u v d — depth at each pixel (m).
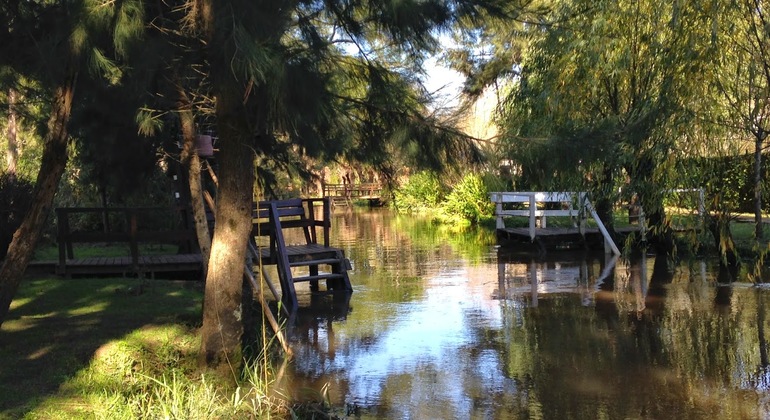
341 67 5.42
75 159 12.32
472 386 6.20
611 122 6.27
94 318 7.25
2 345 6.18
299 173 10.94
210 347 6.05
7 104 7.71
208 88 5.67
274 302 10.41
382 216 32.81
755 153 8.86
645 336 7.70
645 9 10.08
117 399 5.06
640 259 13.80
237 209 5.99
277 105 4.80
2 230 11.12
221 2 4.41
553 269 13.08
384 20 5.43
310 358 7.23
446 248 17.41
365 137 6.38
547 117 11.61
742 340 7.36
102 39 4.89
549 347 7.41
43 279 9.94
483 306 9.70
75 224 15.99
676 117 8.43
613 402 5.66
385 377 6.53
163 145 9.69
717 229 10.45
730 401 5.60
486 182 6.18
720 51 7.97
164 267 10.67
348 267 11.30
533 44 12.70
